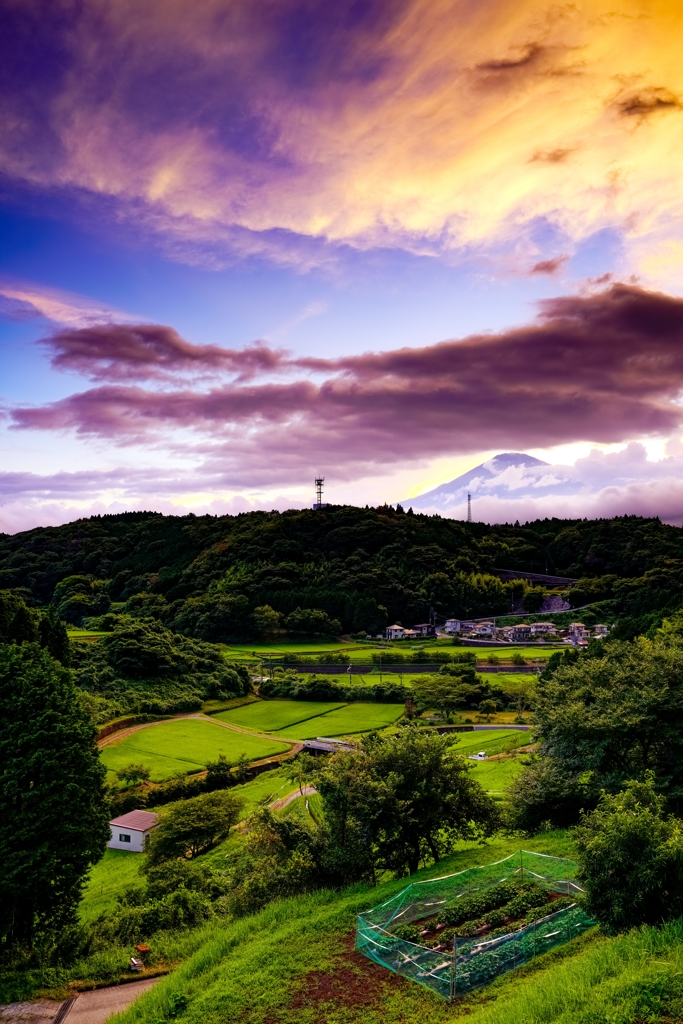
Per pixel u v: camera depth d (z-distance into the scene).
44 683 29.67
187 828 53.47
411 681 125.12
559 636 174.62
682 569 196.50
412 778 29.80
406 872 29.61
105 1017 19.98
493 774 56.72
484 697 113.44
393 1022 16.61
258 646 165.50
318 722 104.00
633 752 31.25
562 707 34.12
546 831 32.31
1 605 69.19
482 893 22.84
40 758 27.19
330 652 156.38
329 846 28.59
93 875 52.88
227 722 103.31
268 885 28.70
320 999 18.12
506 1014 14.19
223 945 22.70
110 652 112.88
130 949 25.31
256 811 32.62
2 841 25.92
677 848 16.61
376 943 20.03
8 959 24.48
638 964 14.40
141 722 98.06
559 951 18.48
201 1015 17.92
